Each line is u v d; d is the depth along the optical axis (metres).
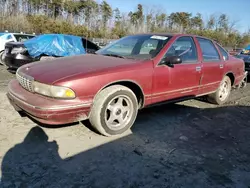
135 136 3.44
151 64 3.60
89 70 3.11
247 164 2.94
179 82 4.02
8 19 30.80
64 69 3.16
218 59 5.02
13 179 2.34
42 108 2.79
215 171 2.73
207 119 4.39
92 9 51.66
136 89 3.59
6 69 8.45
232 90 7.19
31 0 45.41
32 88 3.05
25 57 7.16
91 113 3.13
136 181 2.45
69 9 49.84
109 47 4.41
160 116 4.34
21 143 3.01
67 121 2.97
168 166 2.75
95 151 2.95
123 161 2.79
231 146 3.38
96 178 2.45
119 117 3.39
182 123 4.09
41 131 3.35
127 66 3.37
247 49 9.95
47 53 7.56
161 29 48.22
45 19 33.66
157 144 3.26
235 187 2.48
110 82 3.15
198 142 3.42
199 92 4.58
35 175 2.43
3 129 3.33
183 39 4.26
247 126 4.20
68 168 2.58
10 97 3.39
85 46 8.82
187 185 2.45
